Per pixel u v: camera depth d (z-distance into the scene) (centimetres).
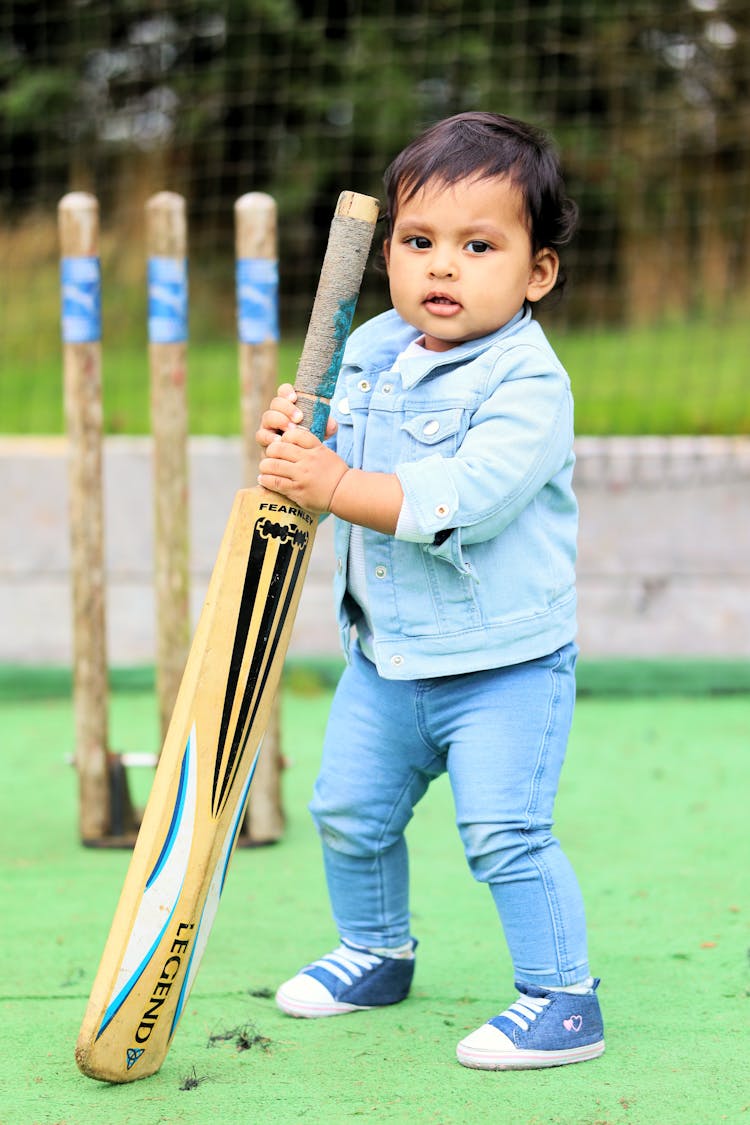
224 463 705
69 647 715
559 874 298
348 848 321
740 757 580
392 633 302
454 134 297
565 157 1573
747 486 709
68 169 1622
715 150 1504
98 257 457
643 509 710
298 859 456
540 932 296
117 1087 282
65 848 469
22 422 943
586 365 1019
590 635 715
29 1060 297
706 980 343
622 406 884
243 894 419
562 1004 295
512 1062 288
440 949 370
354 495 284
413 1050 302
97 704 469
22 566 711
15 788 546
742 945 367
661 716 656
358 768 315
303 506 287
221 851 287
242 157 1652
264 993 338
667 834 474
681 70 1512
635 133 1584
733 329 1151
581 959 298
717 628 715
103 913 400
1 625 712
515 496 290
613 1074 287
